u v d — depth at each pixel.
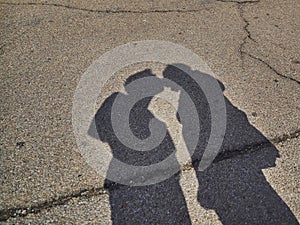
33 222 1.28
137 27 2.35
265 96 1.85
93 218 1.31
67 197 1.37
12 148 1.55
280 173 1.48
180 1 2.66
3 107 1.75
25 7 2.53
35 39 2.22
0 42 2.19
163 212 1.34
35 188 1.39
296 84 1.93
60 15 2.46
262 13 2.54
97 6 2.56
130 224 1.30
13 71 1.97
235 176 1.47
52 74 1.96
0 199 1.35
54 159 1.51
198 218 1.33
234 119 1.72
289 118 1.73
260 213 1.35
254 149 1.58
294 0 2.74
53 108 1.75
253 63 2.07
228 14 2.52
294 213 1.35
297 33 2.34
